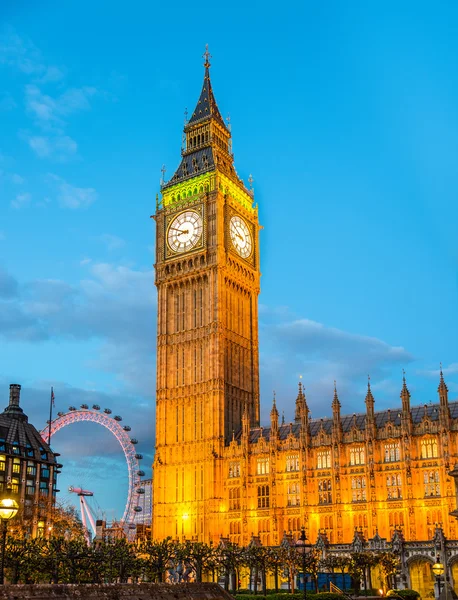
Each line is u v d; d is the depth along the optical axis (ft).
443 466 358.64
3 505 140.77
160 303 490.90
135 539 534.78
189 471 448.65
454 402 380.99
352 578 323.16
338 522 382.63
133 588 141.28
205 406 452.76
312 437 410.11
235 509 425.28
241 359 480.23
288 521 405.18
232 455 435.12
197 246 481.46
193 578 387.34
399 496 371.15
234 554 315.78
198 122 525.34
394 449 378.94
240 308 491.72
